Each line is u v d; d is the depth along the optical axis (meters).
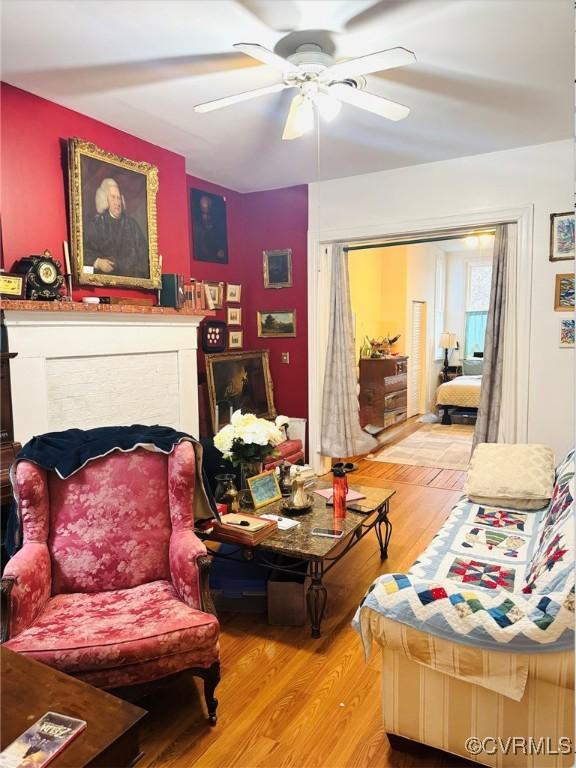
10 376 2.54
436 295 9.05
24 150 2.84
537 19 2.23
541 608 1.44
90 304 2.90
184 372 3.74
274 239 5.02
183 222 3.96
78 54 2.48
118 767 1.19
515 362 4.06
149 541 2.15
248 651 2.33
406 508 4.14
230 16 2.19
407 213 4.35
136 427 2.38
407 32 2.34
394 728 1.69
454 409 8.02
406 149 3.87
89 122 3.19
